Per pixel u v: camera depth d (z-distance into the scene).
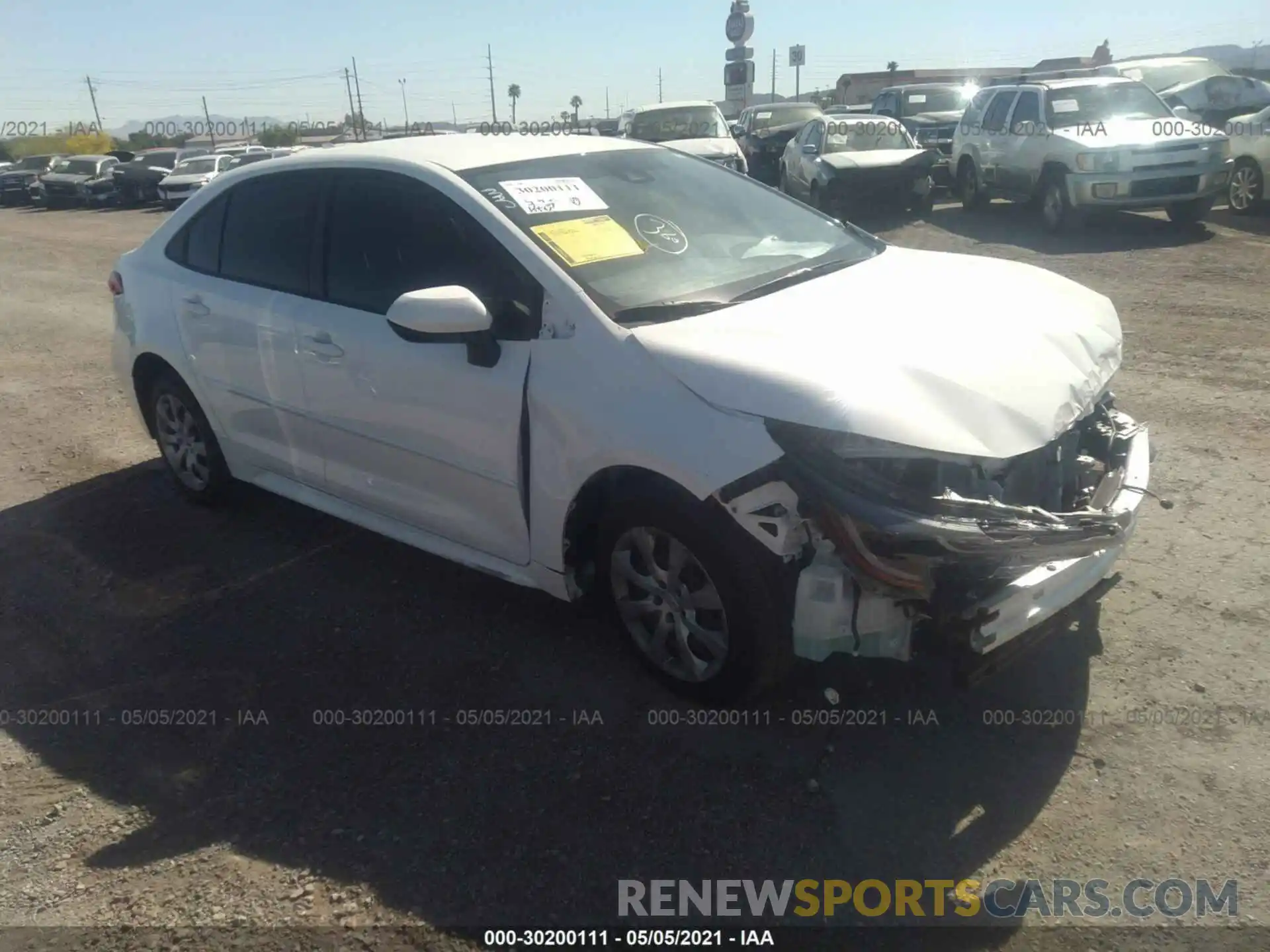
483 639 4.04
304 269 4.36
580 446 3.32
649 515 3.28
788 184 16.91
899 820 2.98
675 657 3.54
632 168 4.30
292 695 3.75
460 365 3.66
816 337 3.17
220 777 3.33
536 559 3.68
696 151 16.03
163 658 4.07
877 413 2.85
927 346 3.15
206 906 2.80
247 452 4.89
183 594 4.57
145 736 3.57
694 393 3.07
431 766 3.31
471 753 3.36
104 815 3.19
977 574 2.91
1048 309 3.60
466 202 3.77
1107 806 2.98
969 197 15.16
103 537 5.21
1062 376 3.21
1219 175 11.95
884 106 21.66
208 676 3.92
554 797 3.14
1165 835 2.87
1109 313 3.85
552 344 3.43
